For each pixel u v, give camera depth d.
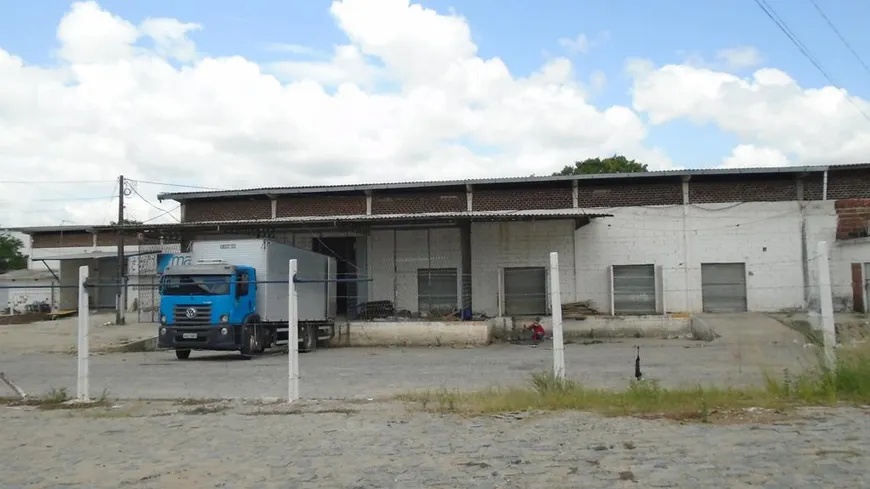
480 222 32.41
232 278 22.47
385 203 35.00
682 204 32.59
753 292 31.64
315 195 35.69
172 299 22.52
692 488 5.78
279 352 25.28
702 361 18.45
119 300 34.62
